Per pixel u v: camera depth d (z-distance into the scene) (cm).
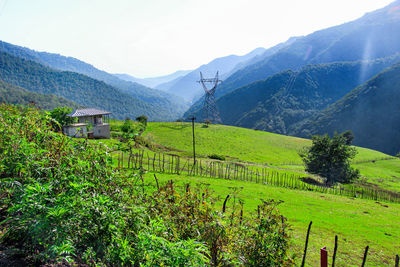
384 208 4103
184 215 765
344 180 7119
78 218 489
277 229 892
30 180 555
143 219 617
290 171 7444
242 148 10400
